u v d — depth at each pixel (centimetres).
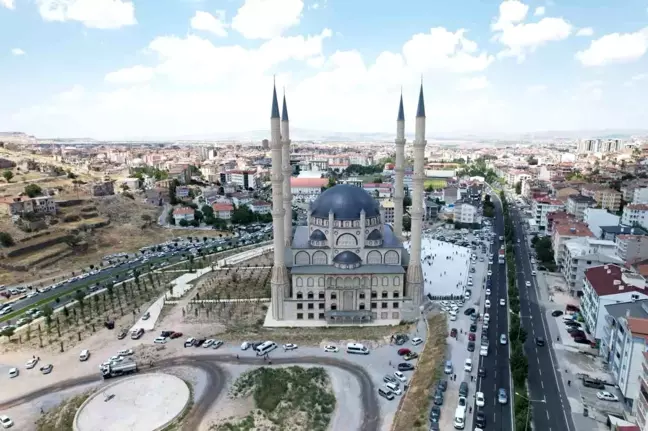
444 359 12469
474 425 9719
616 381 11269
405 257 18088
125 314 16812
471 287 18850
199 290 19188
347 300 15900
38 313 17062
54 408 11125
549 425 9825
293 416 10425
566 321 15038
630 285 13638
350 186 17312
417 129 15325
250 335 14800
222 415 10469
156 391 11475
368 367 12700
